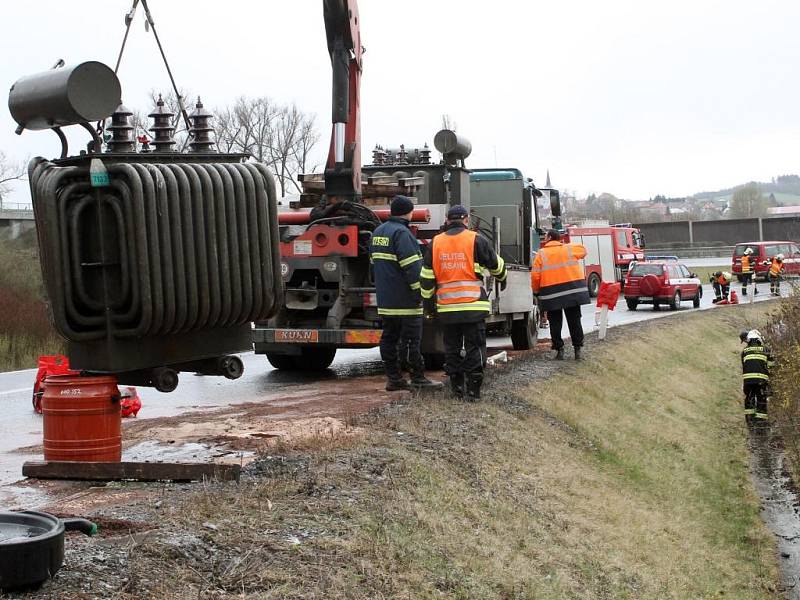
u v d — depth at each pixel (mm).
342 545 5426
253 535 5262
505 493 7898
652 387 17516
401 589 5230
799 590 9875
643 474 11648
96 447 6535
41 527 4340
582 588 6875
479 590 5734
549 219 20219
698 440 15242
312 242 12594
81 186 6230
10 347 20328
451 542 6199
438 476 7410
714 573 9430
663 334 24281
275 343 13250
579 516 8453
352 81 13047
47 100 6090
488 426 9641
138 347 6465
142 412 10523
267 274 6883
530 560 6770
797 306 22766
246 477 6586
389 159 15523
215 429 8711
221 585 4613
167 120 6809
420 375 11352
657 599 7613
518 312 16500
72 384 6500
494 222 15789
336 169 12812
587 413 12789
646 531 9234
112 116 6574
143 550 4754
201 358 6867
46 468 6500
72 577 4305
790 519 12469
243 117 38812
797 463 14836
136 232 6137
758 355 17812
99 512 5469
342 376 13812
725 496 12789
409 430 8727
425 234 13383
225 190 6598
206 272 6477
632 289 34406
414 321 11102
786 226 89500
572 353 17219
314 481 6480
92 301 6270
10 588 4043
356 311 12961
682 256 85938
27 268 27594
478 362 10648
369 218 12789
